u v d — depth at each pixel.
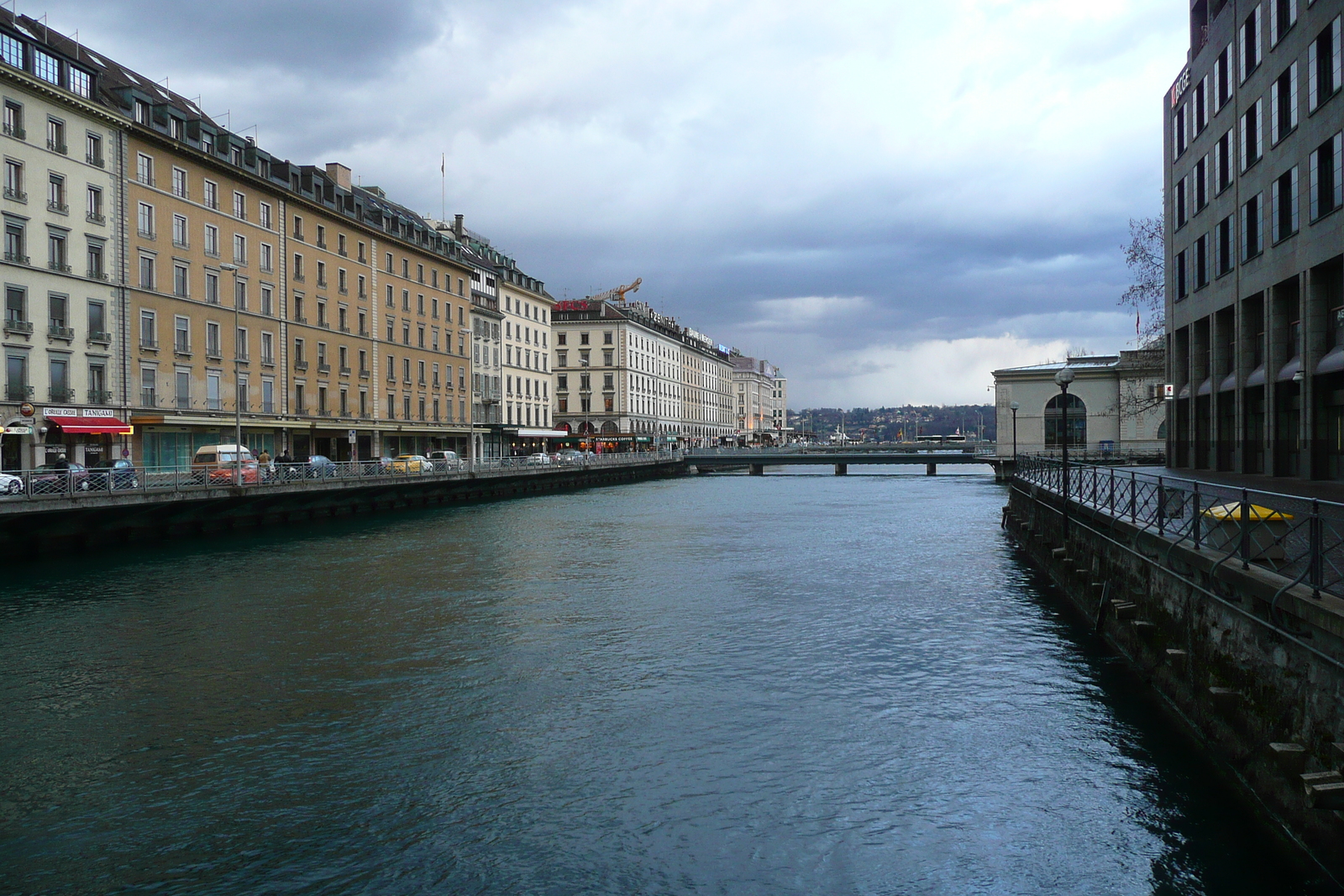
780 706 14.37
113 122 48.62
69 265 46.03
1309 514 9.56
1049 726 13.27
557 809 10.70
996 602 23.09
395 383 76.06
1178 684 13.55
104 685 15.60
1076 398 89.06
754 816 10.50
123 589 25.06
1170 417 49.00
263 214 60.62
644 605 22.62
